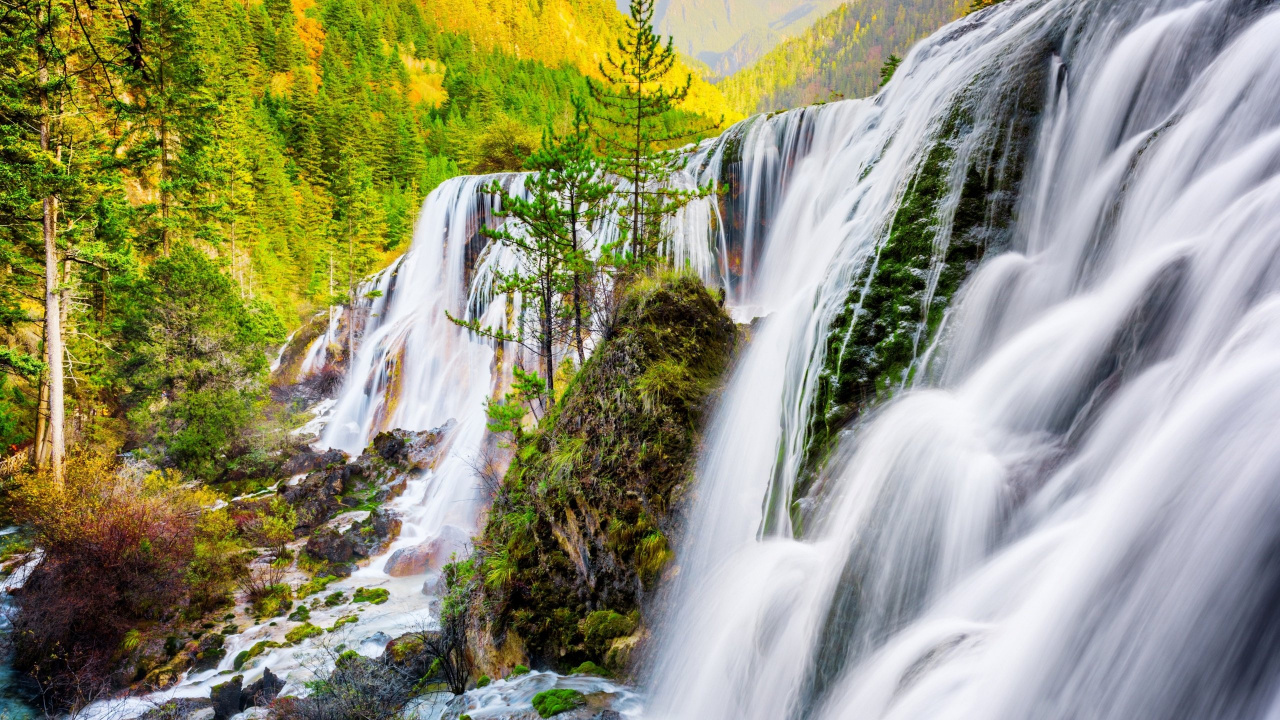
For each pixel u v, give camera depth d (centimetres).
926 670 471
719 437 851
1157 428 469
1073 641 398
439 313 3178
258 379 2608
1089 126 724
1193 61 641
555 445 966
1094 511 461
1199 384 453
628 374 890
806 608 611
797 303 903
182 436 2305
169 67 2898
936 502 561
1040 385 589
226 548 1603
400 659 1030
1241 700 325
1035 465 539
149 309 2412
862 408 701
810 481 699
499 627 902
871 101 1487
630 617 795
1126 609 382
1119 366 549
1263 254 481
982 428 593
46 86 1769
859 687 525
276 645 1250
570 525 875
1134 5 711
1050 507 508
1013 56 799
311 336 3838
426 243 3438
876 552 580
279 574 1594
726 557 770
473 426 2280
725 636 684
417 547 1662
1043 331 629
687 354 910
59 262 2130
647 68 1310
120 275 2406
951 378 670
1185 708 342
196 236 3366
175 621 1366
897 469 602
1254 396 393
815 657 577
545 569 895
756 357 921
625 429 859
